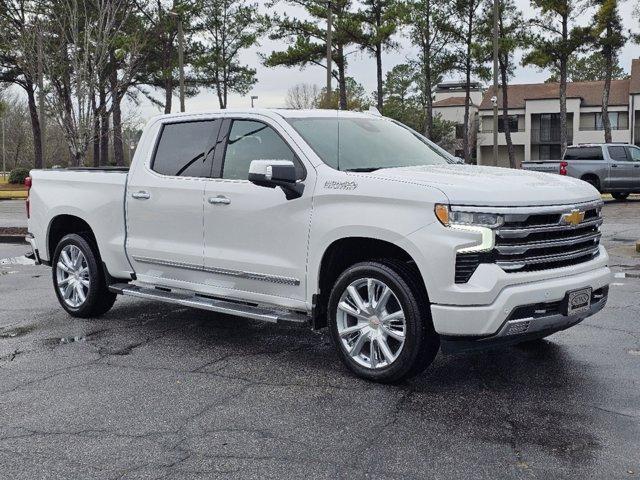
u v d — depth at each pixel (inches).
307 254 205.9
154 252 249.1
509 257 179.2
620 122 2472.9
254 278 220.8
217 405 181.8
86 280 285.0
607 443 153.6
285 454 150.6
